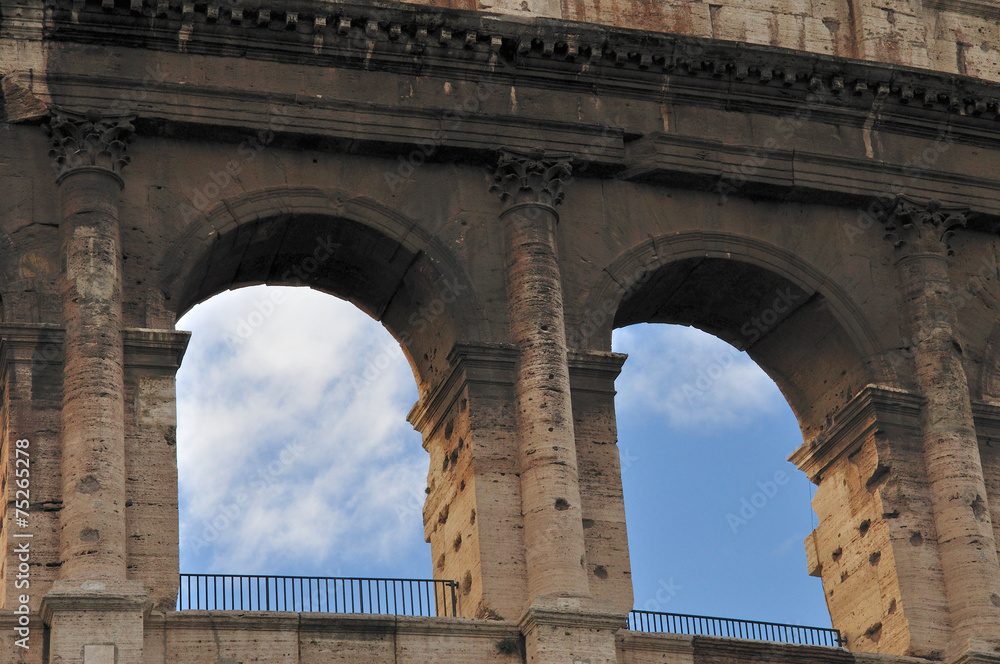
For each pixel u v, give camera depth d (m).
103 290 37.16
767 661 37.75
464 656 35.94
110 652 33.78
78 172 38.28
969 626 39.47
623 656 36.72
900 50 46.28
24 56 39.00
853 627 41.34
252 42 40.19
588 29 41.81
